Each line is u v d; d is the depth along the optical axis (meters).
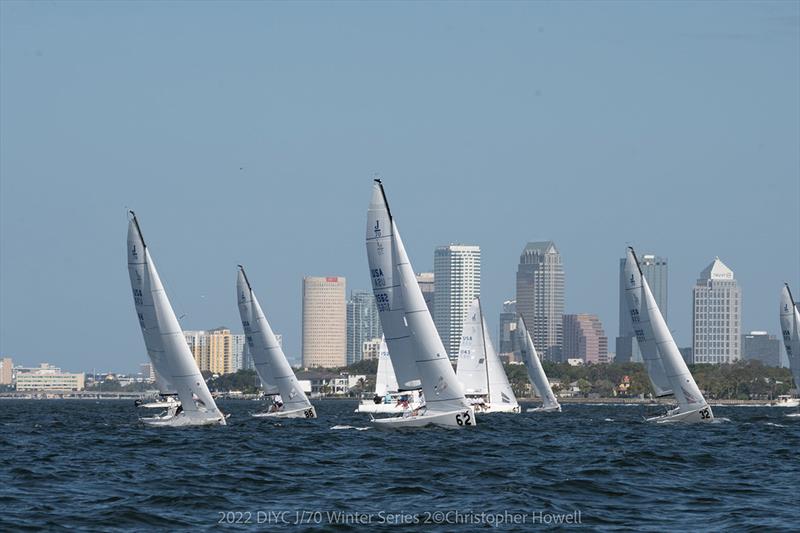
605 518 175.50
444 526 167.50
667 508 187.12
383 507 185.62
